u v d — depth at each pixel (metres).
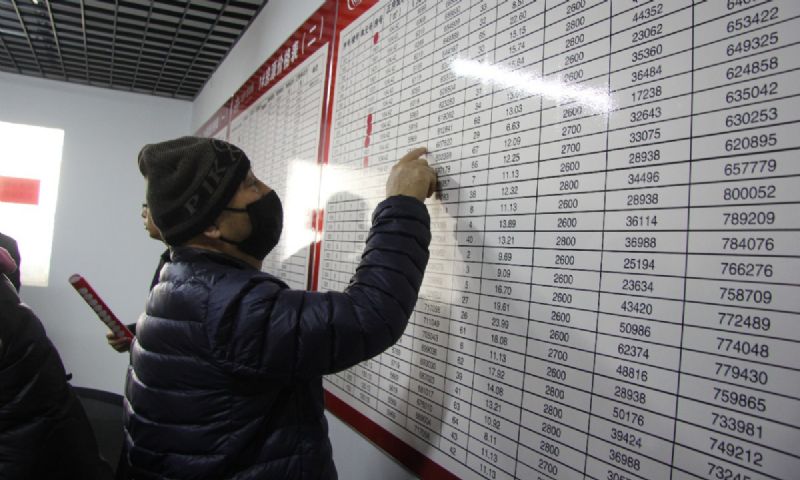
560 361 0.57
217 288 0.61
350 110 1.17
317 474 0.69
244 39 2.34
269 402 0.64
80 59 2.96
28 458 0.78
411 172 0.76
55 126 3.36
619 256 0.51
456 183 0.78
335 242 1.20
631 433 0.49
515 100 0.67
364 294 0.63
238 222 0.73
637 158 0.50
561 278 0.58
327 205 1.27
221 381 0.61
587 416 0.53
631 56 0.52
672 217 0.46
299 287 1.42
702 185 0.44
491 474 0.67
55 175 3.37
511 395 0.64
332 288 1.21
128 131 3.52
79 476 0.88
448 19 0.83
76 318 3.39
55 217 3.36
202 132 3.16
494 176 0.70
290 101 1.63
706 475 0.42
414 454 0.84
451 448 0.75
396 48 0.99
